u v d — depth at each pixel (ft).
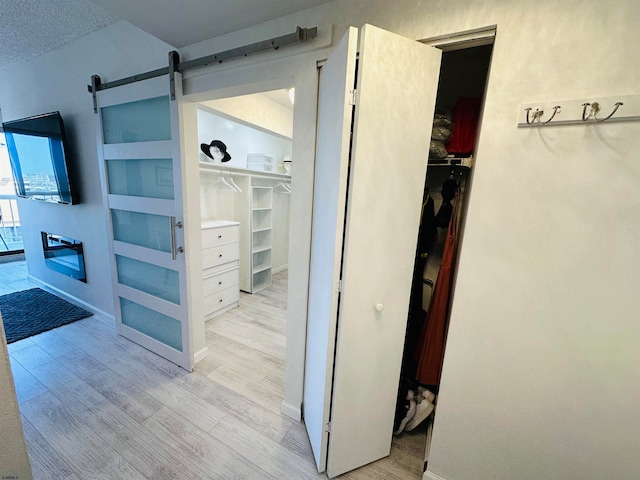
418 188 3.91
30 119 8.79
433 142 4.58
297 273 5.00
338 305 3.79
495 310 3.64
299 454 4.75
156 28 4.85
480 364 3.82
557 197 3.16
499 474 3.94
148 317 7.59
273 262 15.40
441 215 4.96
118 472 4.33
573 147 3.02
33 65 8.80
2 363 1.62
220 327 9.23
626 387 3.13
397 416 5.23
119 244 7.41
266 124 9.41
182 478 4.28
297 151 4.65
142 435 4.97
